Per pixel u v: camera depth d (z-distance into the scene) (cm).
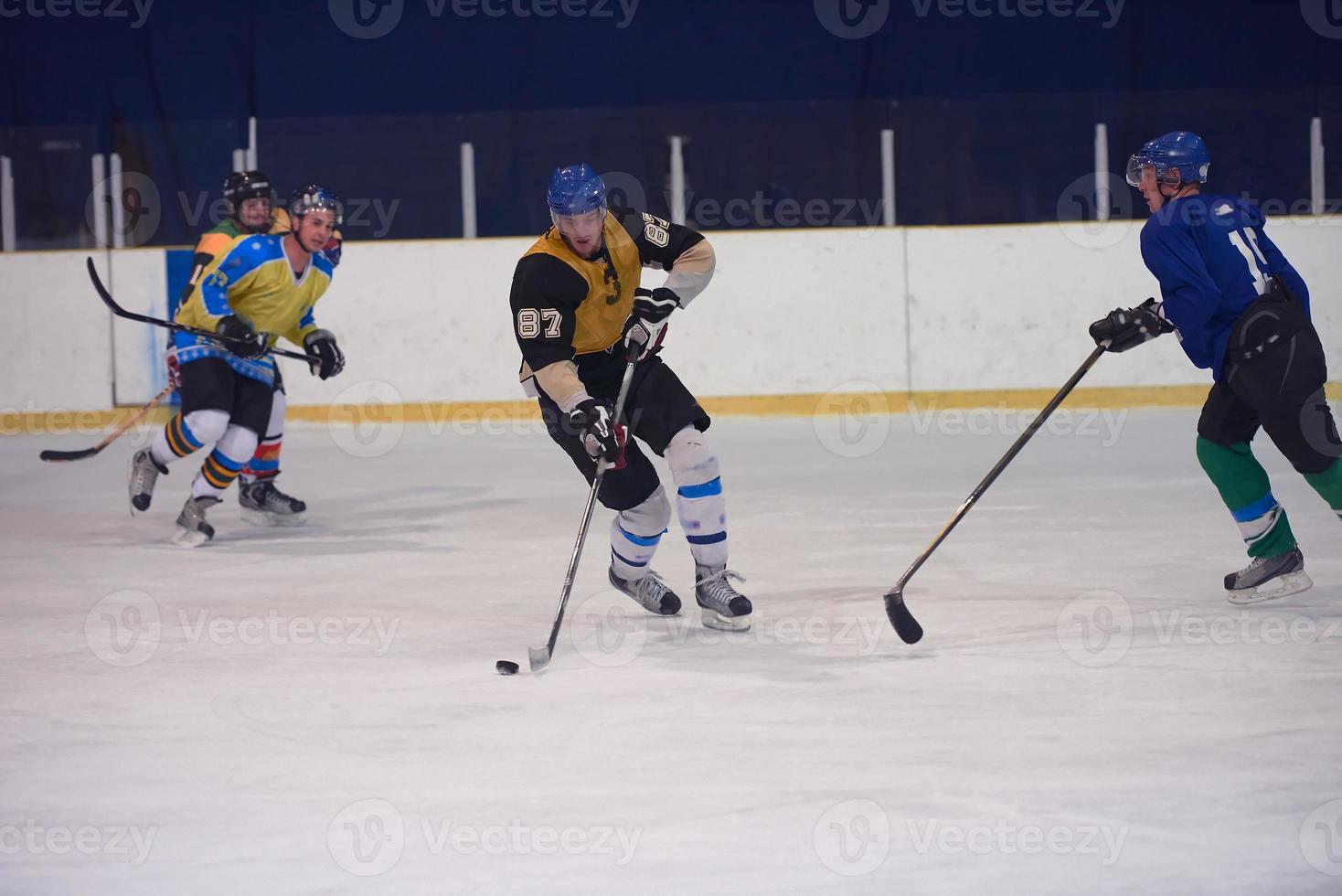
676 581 962
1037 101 2264
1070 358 2136
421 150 2328
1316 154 2227
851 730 594
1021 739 575
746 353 2164
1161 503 1264
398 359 2198
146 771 561
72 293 2219
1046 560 994
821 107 2292
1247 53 2298
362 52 2394
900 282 2145
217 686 698
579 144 2327
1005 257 2130
